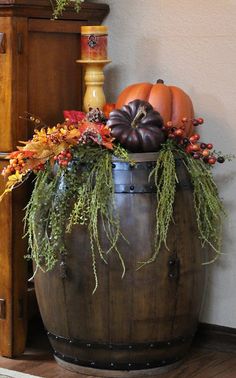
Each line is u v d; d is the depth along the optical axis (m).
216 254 3.14
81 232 2.67
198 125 3.06
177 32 3.16
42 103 3.04
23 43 2.90
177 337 2.82
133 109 2.73
